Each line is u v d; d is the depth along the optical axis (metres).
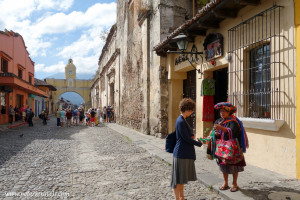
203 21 7.05
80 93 58.56
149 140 10.59
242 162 4.05
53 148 9.05
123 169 6.02
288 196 3.84
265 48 5.53
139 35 14.57
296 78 4.58
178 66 10.18
